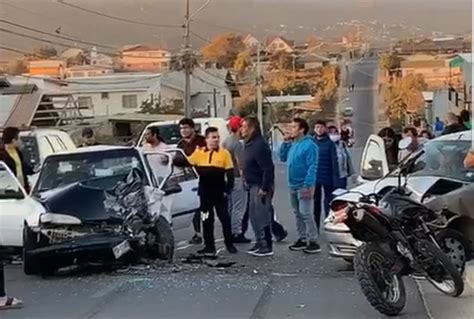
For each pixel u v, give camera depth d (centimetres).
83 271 984
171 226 1091
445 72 3600
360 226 720
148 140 1368
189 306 771
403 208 754
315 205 1171
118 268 993
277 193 1994
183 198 1195
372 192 895
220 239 1253
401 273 730
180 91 5488
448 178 954
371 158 1254
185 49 4181
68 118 4084
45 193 1059
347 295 807
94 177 1072
